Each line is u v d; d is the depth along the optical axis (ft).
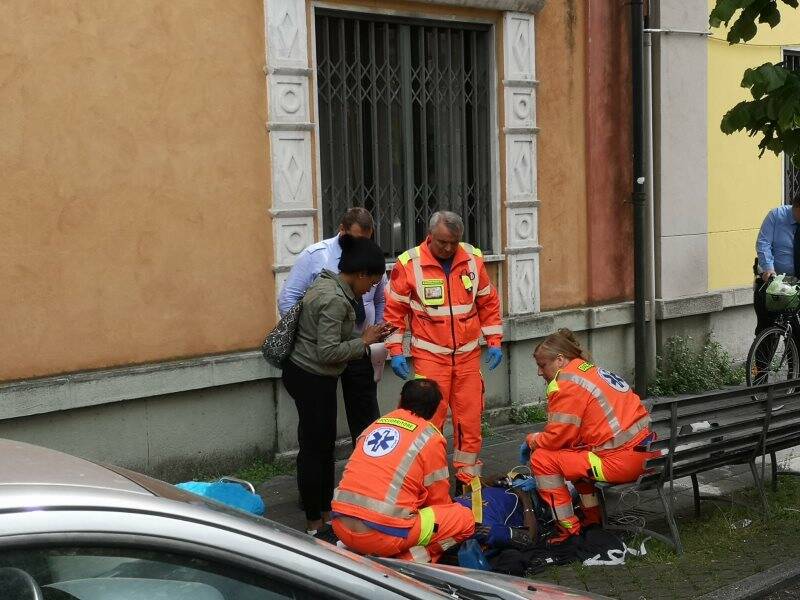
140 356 24.82
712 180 39.93
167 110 24.98
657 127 36.88
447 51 31.24
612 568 19.99
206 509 8.18
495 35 31.86
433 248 23.79
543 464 20.74
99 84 23.88
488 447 29.76
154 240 24.94
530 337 32.89
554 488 20.71
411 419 18.67
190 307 25.66
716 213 40.22
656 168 37.09
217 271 26.08
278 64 26.71
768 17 23.26
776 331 34.88
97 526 7.39
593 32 34.45
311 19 27.48
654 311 37.06
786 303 33.35
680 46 37.24
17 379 22.93
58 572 7.21
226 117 26.02
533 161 32.99
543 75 33.19
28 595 7.04
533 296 33.32
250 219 26.63
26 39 22.75
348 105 29.19
